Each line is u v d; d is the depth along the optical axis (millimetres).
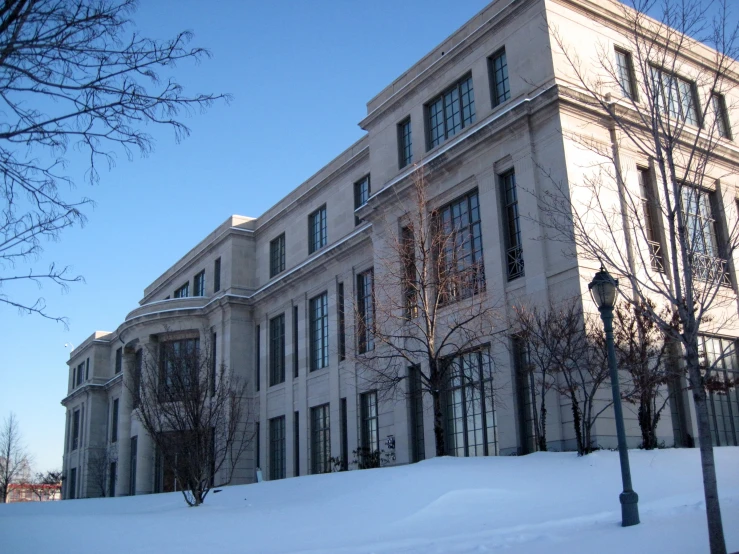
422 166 28359
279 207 46531
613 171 25359
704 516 12484
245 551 12852
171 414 24547
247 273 47875
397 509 16078
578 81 26047
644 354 21875
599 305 13797
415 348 29875
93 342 72062
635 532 11602
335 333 38531
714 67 29562
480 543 11852
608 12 27594
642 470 17844
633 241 24828
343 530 14492
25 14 8609
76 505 29188
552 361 22578
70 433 76125
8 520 17688
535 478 17969
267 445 43000
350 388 36344
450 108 30812
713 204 28828
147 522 16828
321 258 39844
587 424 21422
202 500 22562
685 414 25062
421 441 30219
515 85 27484
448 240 25969
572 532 12352
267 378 44281
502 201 27406
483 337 26719
